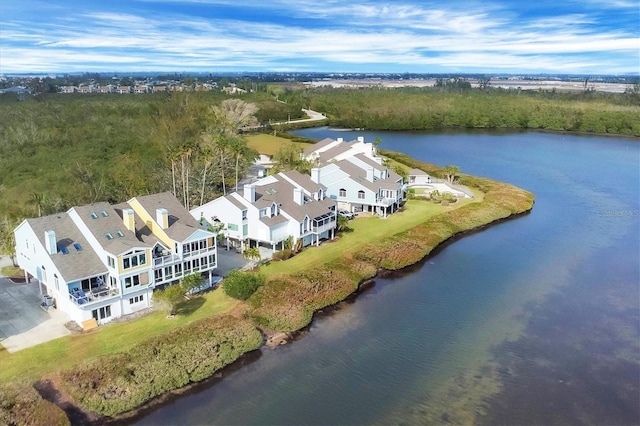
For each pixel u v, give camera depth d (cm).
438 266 6800
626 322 5312
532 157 14862
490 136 19575
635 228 8419
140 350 4325
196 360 4319
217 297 5466
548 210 9500
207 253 5678
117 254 4822
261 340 4791
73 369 4047
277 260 6500
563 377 4356
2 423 3472
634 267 6762
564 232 8231
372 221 8350
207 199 8919
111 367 4084
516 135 19875
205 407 3903
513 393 4131
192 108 13538
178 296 4956
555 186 11356
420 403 3994
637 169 13225
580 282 6294
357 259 6662
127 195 8662
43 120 12325
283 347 4762
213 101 17450
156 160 9869
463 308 5609
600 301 5788
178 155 8538
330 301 5647
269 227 6544
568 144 17488
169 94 16538
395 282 6294
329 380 4272
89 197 8431
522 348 4803
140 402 3881
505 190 10344
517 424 3778
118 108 14538
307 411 3888
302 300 5500
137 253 4972
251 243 6931
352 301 5762
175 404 3925
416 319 5347
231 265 6312
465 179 11419
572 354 4709
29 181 8981
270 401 3994
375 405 3969
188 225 5678
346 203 8819
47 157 10188
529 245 7625
